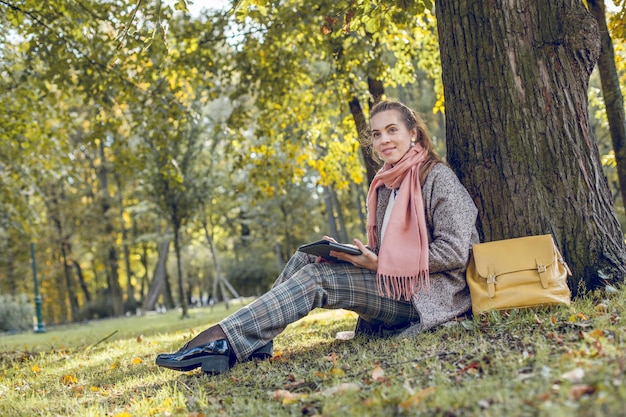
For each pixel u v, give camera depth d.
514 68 4.29
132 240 31.86
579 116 4.34
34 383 4.59
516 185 4.25
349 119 10.42
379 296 3.90
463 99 4.42
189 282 42.88
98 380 4.38
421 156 4.00
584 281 4.19
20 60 10.30
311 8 8.43
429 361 3.08
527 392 2.33
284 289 3.75
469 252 4.00
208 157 17.31
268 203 25.56
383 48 9.29
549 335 3.21
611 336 2.94
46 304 35.69
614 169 19.34
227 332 3.66
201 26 9.45
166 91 9.70
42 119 10.78
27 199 13.37
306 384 3.13
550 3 4.29
